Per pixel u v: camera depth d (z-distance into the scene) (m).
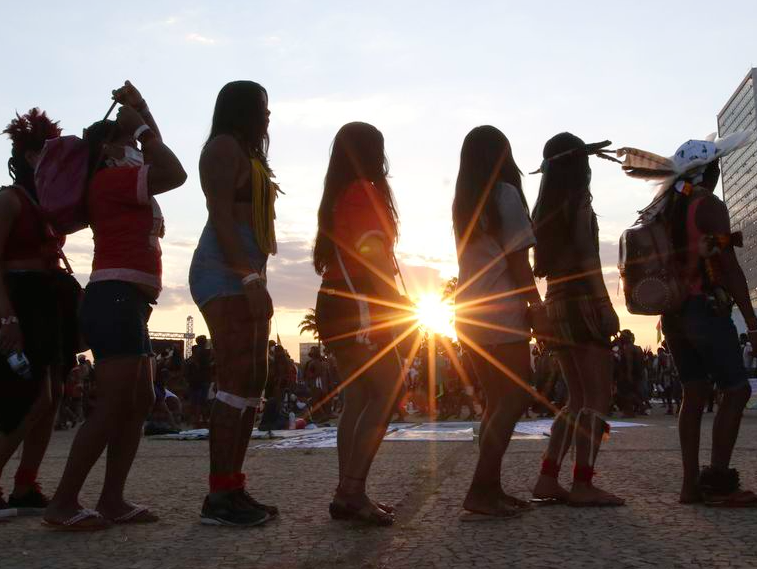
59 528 3.68
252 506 3.87
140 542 3.41
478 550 3.14
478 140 4.04
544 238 4.32
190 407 16.44
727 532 3.40
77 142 3.95
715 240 4.08
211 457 3.80
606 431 4.20
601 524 3.64
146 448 9.14
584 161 4.31
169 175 3.80
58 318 4.14
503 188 3.94
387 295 3.91
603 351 4.20
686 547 3.12
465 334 3.99
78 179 3.89
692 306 4.15
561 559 2.96
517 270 3.92
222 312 3.79
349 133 4.02
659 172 4.32
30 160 4.21
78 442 3.73
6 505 4.28
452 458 6.74
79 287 4.33
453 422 15.05
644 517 3.80
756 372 15.41
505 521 3.76
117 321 3.77
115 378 3.77
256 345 3.83
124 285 3.80
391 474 5.66
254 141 3.96
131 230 3.85
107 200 3.83
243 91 3.96
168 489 5.11
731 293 4.13
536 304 3.93
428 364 18.03
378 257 3.88
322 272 4.09
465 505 3.83
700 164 4.22
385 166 4.07
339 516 3.82
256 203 3.91
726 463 4.10
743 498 4.01
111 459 3.92
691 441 4.20
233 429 3.78
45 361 4.04
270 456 7.45
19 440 4.02
